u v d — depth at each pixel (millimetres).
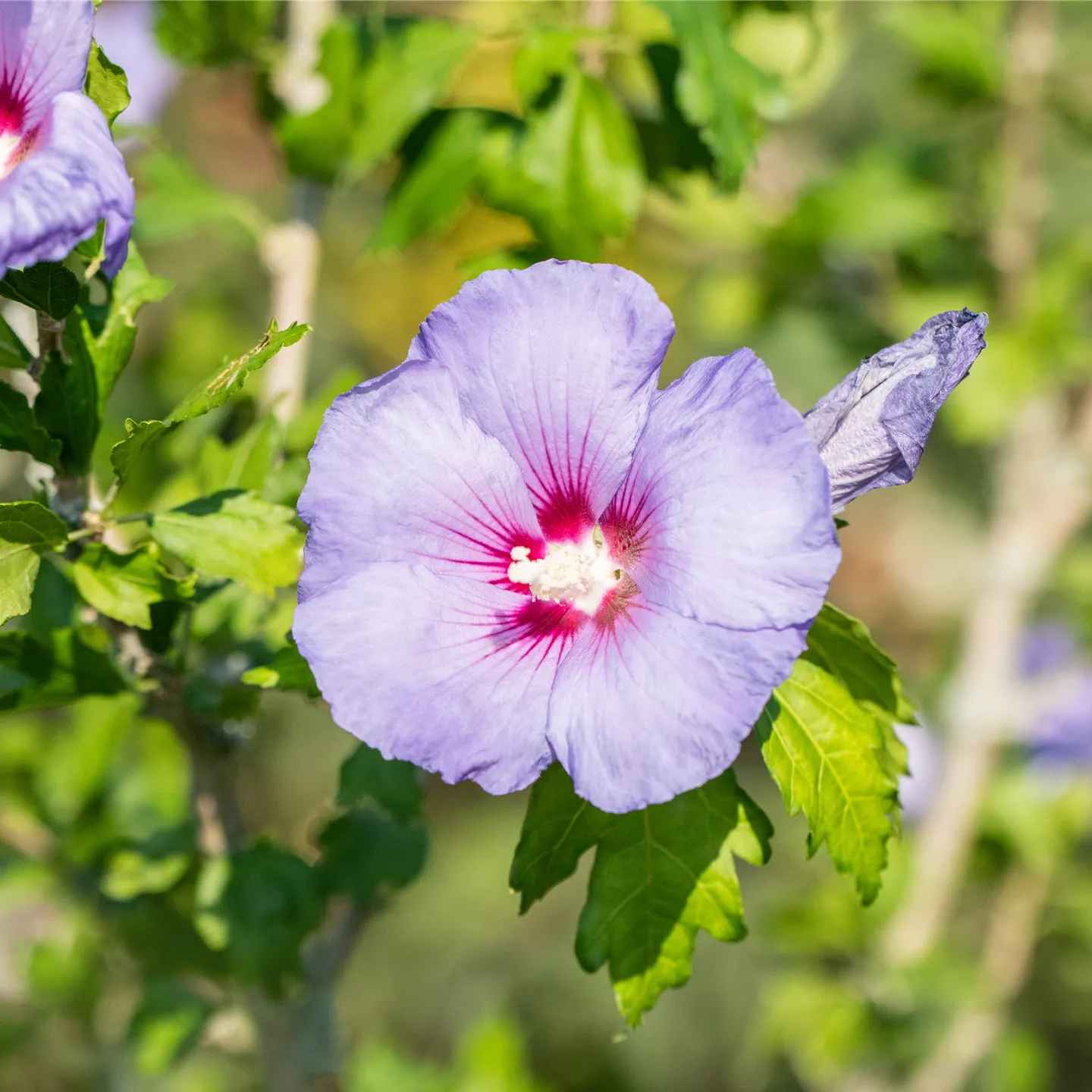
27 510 615
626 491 612
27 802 808
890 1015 1014
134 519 638
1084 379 1076
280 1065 745
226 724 699
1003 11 995
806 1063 1016
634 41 743
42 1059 864
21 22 591
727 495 584
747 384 587
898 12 966
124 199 582
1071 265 984
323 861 718
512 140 737
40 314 616
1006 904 1075
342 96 744
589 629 609
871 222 958
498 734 599
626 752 585
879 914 1002
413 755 595
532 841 620
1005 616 1015
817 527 579
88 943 840
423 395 607
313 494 602
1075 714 1060
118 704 797
